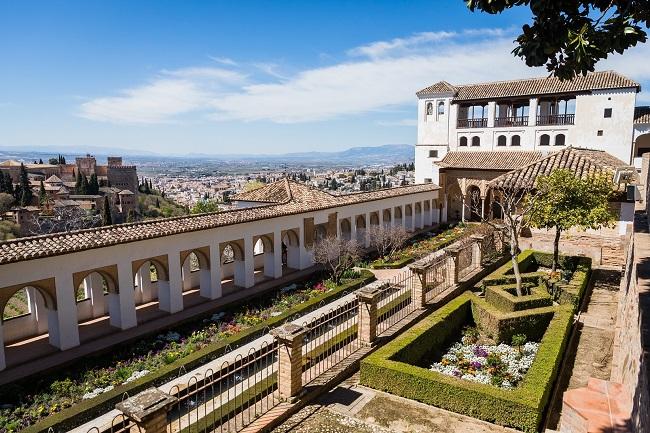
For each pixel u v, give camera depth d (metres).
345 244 30.19
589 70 7.11
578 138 43.59
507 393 10.09
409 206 43.09
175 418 11.36
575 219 19.77
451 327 15.40
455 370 12.76
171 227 22.09
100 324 21.05
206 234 23.69
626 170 23.34
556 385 11.92
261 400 10.71
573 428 9.41
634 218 23.30
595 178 21.38
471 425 9.94
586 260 22.72
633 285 10.88
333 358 12.70
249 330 19.12
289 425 9.87
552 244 25.84
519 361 13.64
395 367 11.30
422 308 16.28
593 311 17.78
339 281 26.58
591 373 12.84
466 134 49.97
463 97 49.56
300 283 27.58
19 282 16.77
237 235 25.45
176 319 21.41
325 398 11.05
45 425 12.37
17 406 14.23
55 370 16.70
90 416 13.23
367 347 13.35
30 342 19.16
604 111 42.31
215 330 20.08
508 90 47.25
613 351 13.73
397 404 10.79
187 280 26.23
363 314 13.47
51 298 17.88
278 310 22.28
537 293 17.59
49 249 17.34
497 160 45.94
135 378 15.48
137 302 23.98
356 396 11.16
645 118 41.62
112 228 20.47
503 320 14.90
